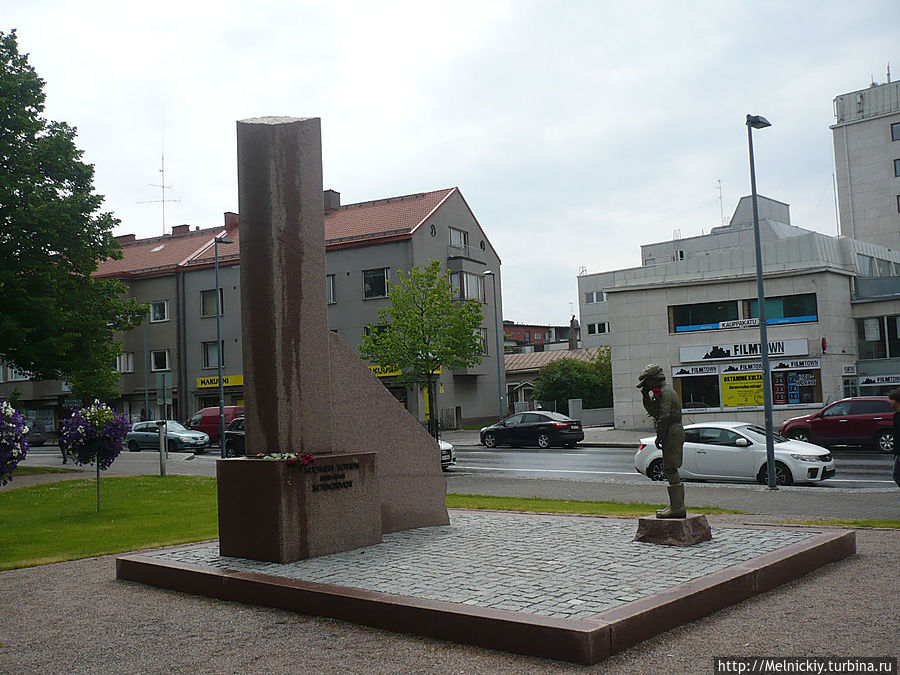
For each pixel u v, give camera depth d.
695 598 6.32
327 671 5.38
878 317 35.81
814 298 34.94
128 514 14.50
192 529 12.33
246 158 8.98
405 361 38.91
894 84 64.75
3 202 25.25
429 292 39.41
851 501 14.99
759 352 35.69
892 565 8.23
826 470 18.08
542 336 117.38
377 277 48.19
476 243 53.56
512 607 6.09
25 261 26.19
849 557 8.73
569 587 6.70
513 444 33.78
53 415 55.78
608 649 5.45
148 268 54.62
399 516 10.45
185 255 55.19
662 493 17.17
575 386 53.84
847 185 66.19
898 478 11.09
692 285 37.31
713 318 36.94
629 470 23.28
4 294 25.33
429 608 6.10
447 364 38.69
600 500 15.95
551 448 33.03
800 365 34.97
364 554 8.69
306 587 7.00
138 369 54.56
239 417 37.66
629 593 6.42
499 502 15.30
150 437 37.84
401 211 50.81
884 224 64.38
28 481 22.16
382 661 5.55
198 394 52.41
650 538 8.77
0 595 8.02
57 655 5.93
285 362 8.80
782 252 36.12
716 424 19.48
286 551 8.27
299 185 9.09
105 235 28.08
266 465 8.45
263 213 8.87
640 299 38.34
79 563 9.69
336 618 6.69
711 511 13.45
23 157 25.98
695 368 37.00
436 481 10.93
